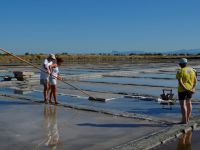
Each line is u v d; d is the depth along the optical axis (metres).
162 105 12.22
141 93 15.75
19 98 13.77
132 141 7.46
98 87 18.41
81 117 10.09
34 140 7.64
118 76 26.02
